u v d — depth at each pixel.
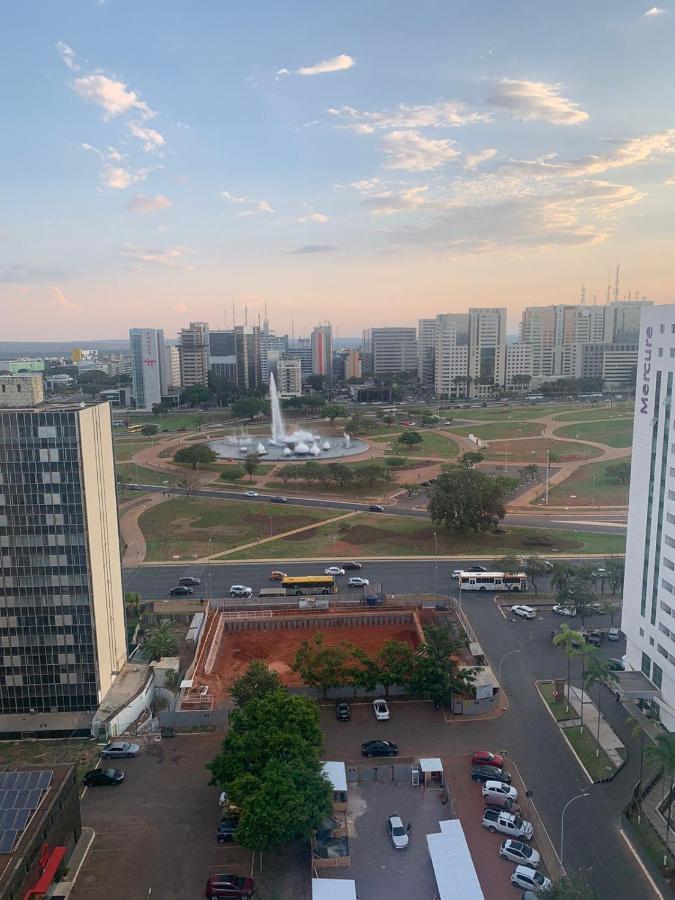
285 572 162.88
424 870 72.94
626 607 110.44
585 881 71.38
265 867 74.19
